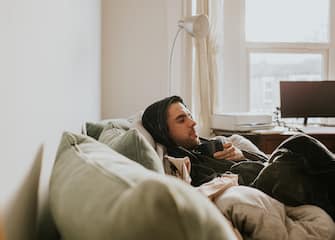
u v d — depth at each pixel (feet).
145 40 10.71
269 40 12.35
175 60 10.80
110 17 10.62
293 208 3.84
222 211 3.38
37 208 3.08
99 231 1.53
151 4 10.71
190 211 1.30
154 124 6.01
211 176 5.30
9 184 2.33
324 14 12.39
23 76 2.66
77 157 2.71
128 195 1.50
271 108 12.39
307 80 12.35
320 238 3.34
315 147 4.23
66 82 4.54
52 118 3.67
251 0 12.27
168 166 5.11
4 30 2.25
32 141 2.89
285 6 12.34
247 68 12.28
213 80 11.05
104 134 5.25
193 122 6.08
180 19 10.50
